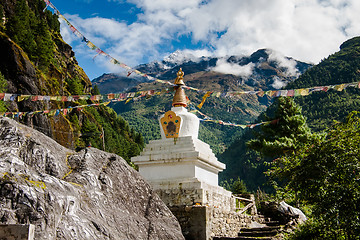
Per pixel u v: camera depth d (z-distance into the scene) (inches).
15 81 1962.4
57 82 2488.9
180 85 794.8
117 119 4138.8
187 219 629.9
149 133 6668.3
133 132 4160.9
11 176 308.7
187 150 730.8
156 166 745.0
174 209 646.5
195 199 672.4
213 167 783.1
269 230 743.1
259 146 1291.8
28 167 348.8
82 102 2915.8
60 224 310.2
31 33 2527.1
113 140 2997.0
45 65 2469.2
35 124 1929.1
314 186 582.9
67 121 2249.0
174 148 743.7
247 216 797.9
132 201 426.9
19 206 294.2
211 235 627.8
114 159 448.8
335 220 556.7
